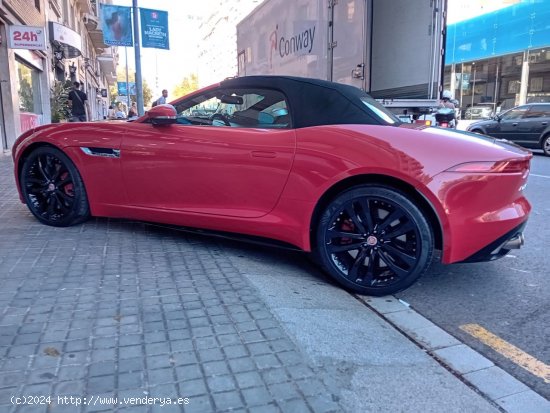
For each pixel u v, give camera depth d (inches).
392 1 302.5
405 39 299.4
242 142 144.5
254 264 150.3
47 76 661.9
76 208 174.2
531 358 105.5
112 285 126.0
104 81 2642.7
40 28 483.8
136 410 77.8
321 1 331.3
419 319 121.3
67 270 135.4
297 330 107.0
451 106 394.3
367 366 95.9
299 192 135.8
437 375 95.0
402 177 123.0
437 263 167.6
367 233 129.6
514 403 87.7
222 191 148.0
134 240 166.9
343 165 129.0
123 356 92.7
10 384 82.7
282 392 84.8
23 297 116.5
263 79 152.9
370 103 149.6
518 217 128.5
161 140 156.6
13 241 161.2
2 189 260.2
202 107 161.8
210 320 108.9
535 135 555.2
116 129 165.6
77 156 169.9
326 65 331.0
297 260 159.5
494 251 128.0
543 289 145.3
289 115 145.5
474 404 86.2
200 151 149.5
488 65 995.9
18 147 182.7
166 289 125.0
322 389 86.7
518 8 894.4
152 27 552.4
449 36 1103.0
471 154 123.3
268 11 435.8
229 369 90.4
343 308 123.6
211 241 170.1
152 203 161.6
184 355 94.1
